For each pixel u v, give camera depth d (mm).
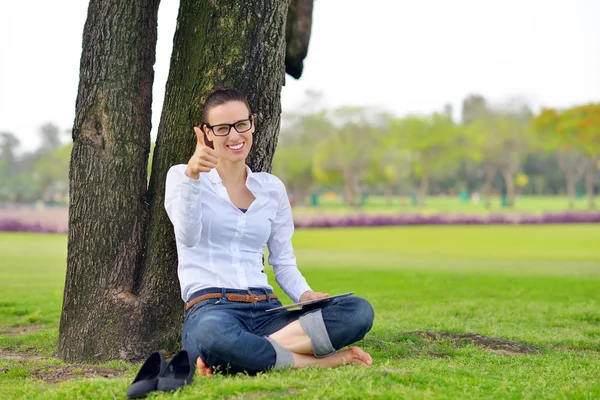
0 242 22703
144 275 4691
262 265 4031
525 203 83938
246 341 3488
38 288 10273
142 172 4789
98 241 4652
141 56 4777
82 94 4730
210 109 3920
